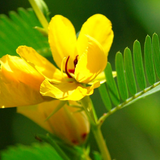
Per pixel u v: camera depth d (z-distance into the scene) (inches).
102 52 18.3
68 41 18.8
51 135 19.4
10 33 19.9
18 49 18.3
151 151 22.6
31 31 19.9
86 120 19.4
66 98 18.2
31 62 18.3
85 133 19.5
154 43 18.7
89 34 18.7
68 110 19.3
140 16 22.3
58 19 18.7
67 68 18.9
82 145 19.5
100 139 19.1
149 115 22.4
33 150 19.6
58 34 18.8
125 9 22.7
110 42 18.7
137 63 18.8
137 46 18.8
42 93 18.1
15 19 20.0
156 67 18.7
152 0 22.1
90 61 18.3
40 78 18.5
